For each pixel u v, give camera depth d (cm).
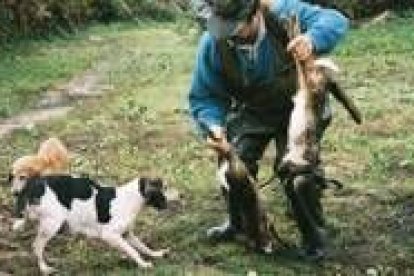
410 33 1870
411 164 1006
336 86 725
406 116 1234
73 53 2027
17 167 764
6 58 1900
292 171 701
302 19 706
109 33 2430
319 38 691
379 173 987
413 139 1120
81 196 728
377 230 816
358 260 746
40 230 728
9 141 1218
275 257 743
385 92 1401
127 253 727
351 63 1639
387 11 2041
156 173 1008
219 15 691
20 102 1492
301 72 685
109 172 1021
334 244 777
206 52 725
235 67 710
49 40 2211
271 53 705
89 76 1728
